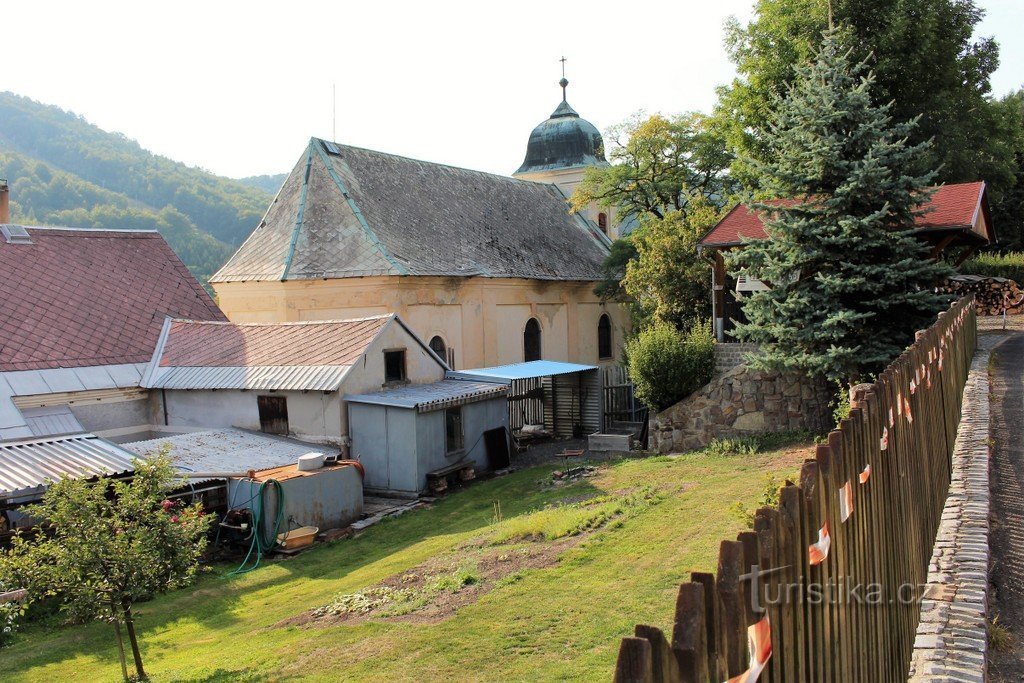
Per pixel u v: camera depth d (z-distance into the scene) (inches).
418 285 1183.6
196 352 1003.9
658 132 1578.5
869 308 703.1
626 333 1343.5
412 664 362.9
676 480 693.3
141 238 1178.0
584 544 504.4
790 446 772.6
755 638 115.0
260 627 490.3
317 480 749.9
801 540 135.6
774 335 732.0
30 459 697.0
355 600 494.6
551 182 2027.6
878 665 186.9
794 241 710.5
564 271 1534.2
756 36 1254.3
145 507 456.4
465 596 451.5
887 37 1121.4
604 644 347.3
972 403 501.0
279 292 1170.6
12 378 864.3
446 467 906.1
